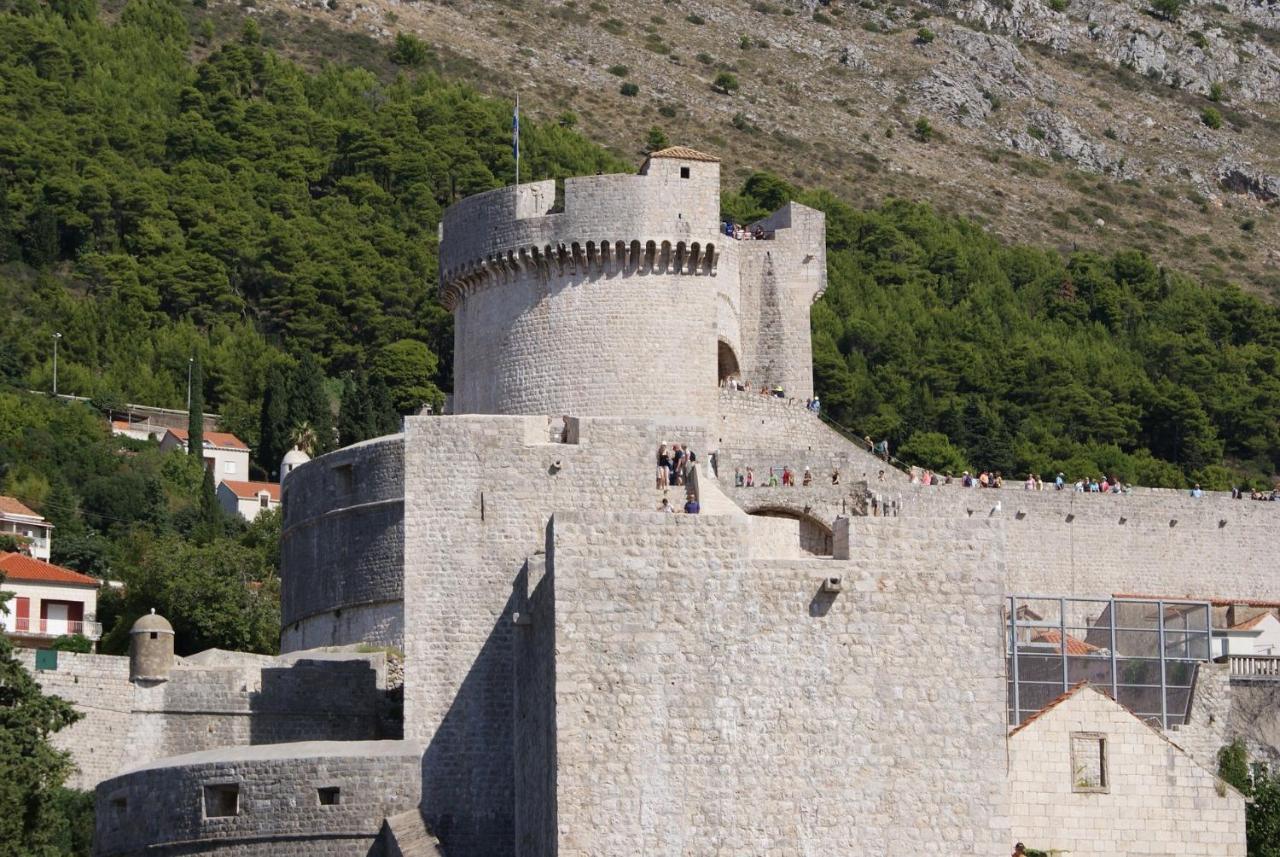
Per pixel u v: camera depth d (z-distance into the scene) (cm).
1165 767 18712
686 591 16538
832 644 16612
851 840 16300
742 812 16250
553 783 16288
